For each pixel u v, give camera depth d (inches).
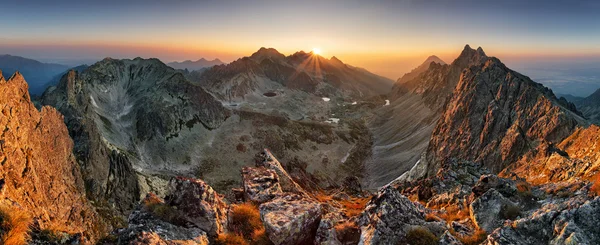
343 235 719.7
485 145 5782.5
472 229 756.6
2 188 594.6
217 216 732.7
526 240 599.8
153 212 692.7
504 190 893.8
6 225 517.7
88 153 4616.1
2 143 1905.8
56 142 3316.9
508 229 625.6
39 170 2308.1
